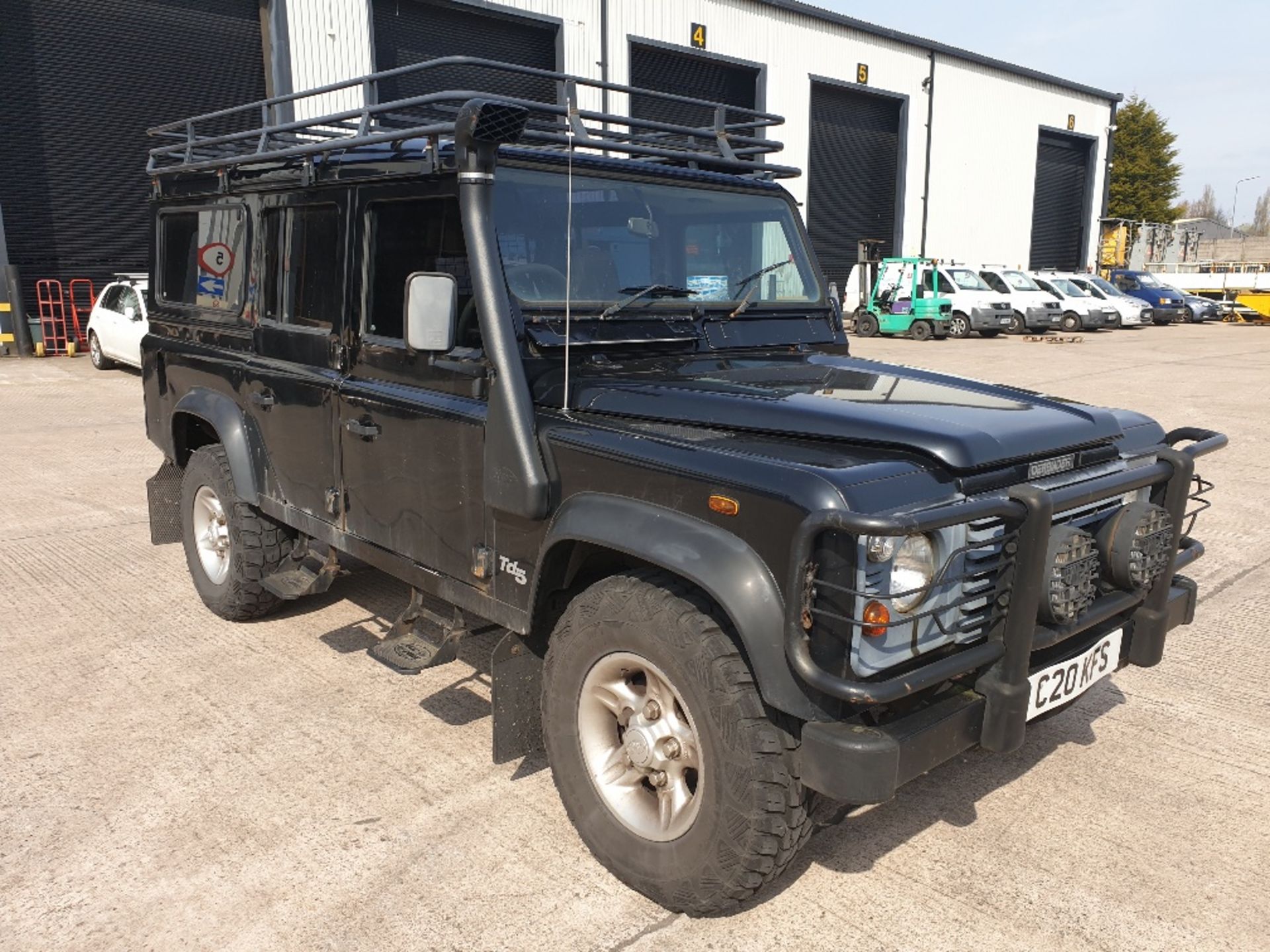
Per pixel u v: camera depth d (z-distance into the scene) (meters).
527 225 3.30
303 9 17.83
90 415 11.60
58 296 17.77
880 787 2.37
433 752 3.76
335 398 3.94
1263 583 5.91
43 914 2.83
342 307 3.88
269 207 4.29
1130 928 2.82
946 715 2.56
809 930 2.78
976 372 17.06
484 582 3.36
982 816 3.38
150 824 3.28
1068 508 2.69
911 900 2.93
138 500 7.62
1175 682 4.51
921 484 2.52
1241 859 3.16
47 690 4.27
